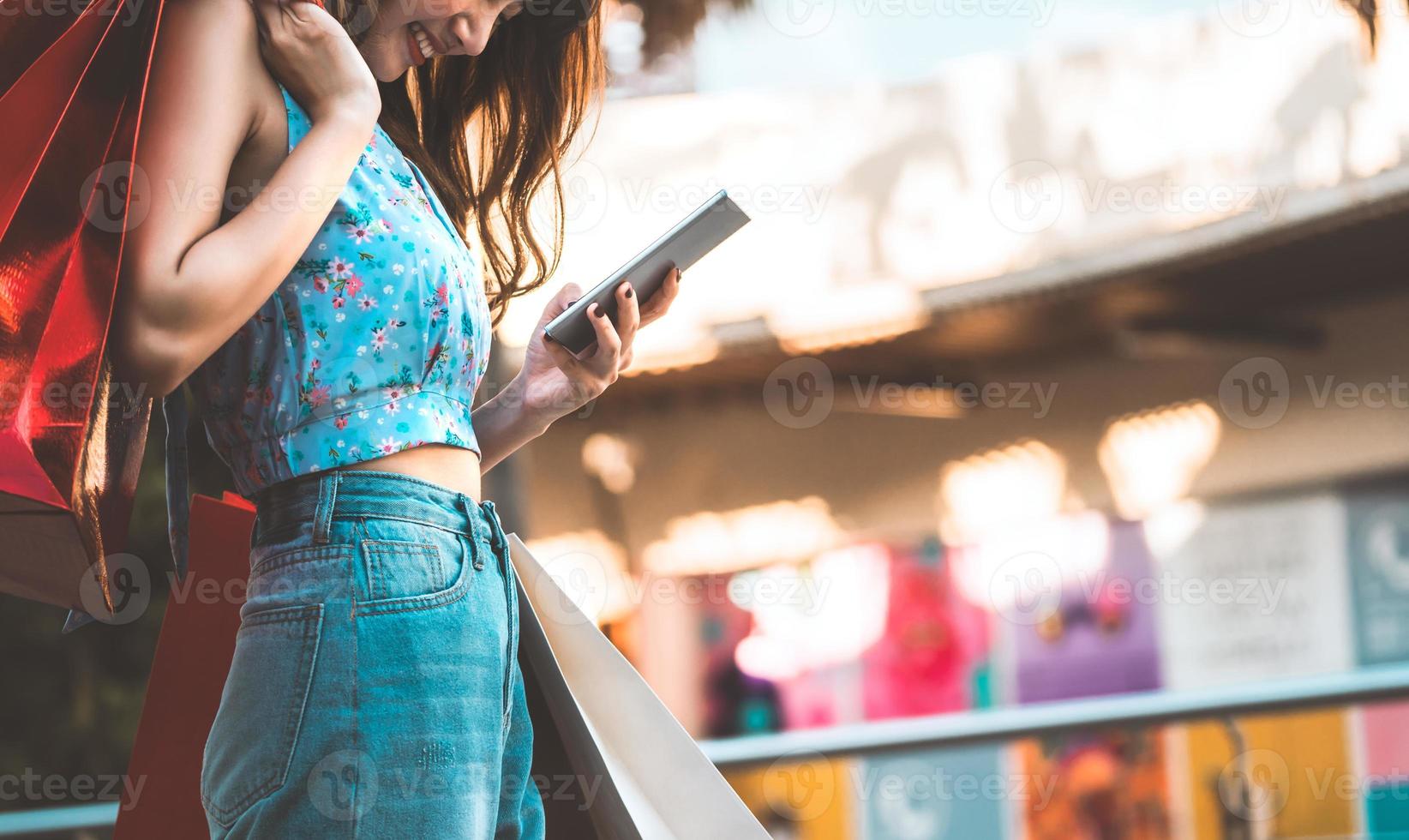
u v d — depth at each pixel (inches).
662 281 79.0
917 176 537.0
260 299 57.7
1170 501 593.9
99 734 384.2
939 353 589.0
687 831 77.3
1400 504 544.1
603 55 90.9
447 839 60.7
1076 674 611.5
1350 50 458.3
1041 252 513.3
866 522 640.4
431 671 61.0
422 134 88.6
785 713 634.2
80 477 56.0
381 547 61.1
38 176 55.0
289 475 62.4
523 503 266.7
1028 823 569.9
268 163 62.3
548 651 73.7
